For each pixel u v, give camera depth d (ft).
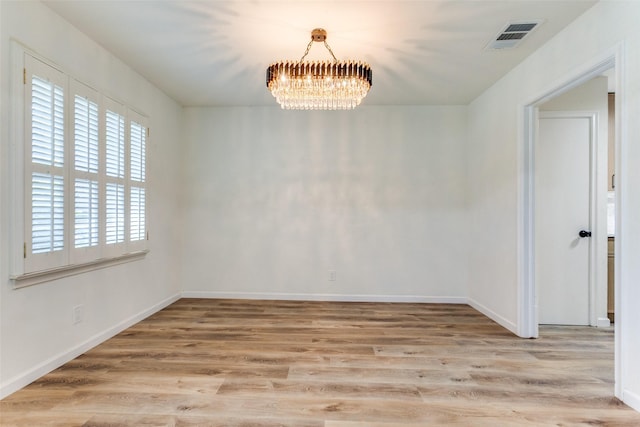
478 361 7.93
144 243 10.71
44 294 7.06
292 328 10.17
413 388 6.68
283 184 13.55
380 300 13.38
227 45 8.62
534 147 9.31
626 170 6.06
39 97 6.78
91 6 6.97
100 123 8.58
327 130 13.46
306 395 6.39
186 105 13.47
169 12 7.19
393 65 9.69
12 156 6.26
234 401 6.17
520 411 5.94
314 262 13.52
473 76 10.39
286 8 7.01
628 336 6.07
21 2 6.43
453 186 13.25
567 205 10.48
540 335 9.64
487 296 11.52
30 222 6.54
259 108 13.56
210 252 13.67
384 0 6.73
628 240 6.04
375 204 13.39
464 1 6.72
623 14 6.12
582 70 7.14
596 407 6.07
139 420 5.59
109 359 7.86
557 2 6.72
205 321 10.76
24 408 5.87
